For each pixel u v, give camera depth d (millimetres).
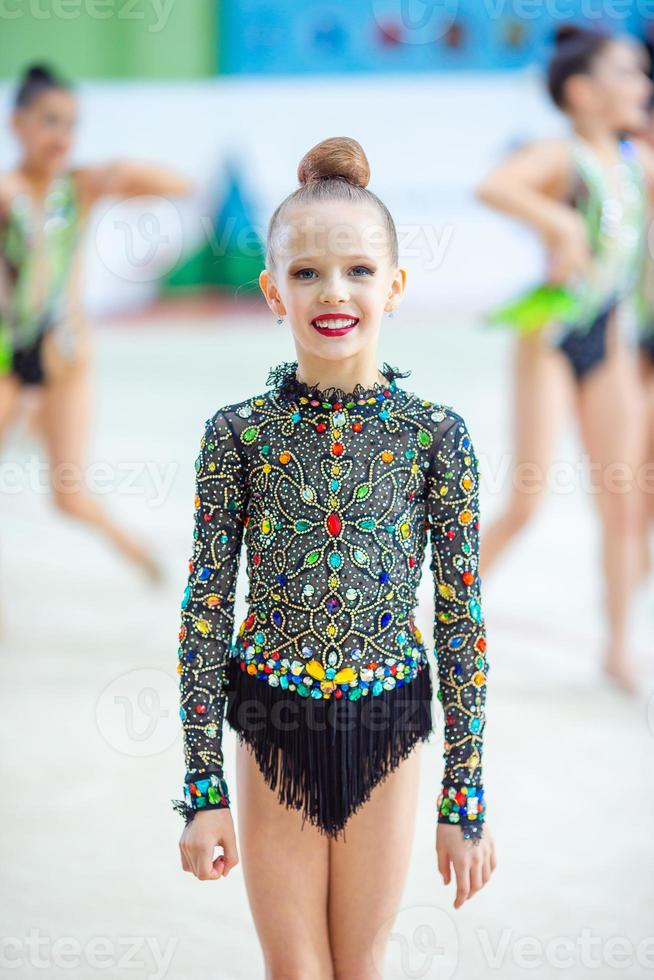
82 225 7402
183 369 12695
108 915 4203
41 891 4355
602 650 6738
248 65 11141
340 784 3047
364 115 11242
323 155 3121
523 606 7715
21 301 7234
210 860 3000
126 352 13398
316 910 3158
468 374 12172
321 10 11031
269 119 11195
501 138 11188
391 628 3082
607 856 4617
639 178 6664
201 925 4168
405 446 3055
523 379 6727
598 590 7988
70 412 7520
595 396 6574
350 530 3025
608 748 5676
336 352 2986
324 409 3049
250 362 13062
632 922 4141
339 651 3035
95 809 5035
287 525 3037
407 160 11336
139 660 6809
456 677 3105
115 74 11023
